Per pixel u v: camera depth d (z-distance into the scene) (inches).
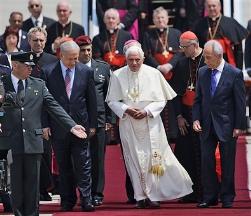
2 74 1592.0
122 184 1855.3
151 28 2154.3
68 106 1627.7
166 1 2466.8
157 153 1653.5
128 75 1667.1
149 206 1657.2
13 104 1466.5
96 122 1642.5
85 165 1620.3
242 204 1683.1
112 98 1667.1
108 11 2064.5
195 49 1717.5
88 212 1600.6
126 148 1662.2
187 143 1732.3
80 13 2338.8
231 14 2337.6
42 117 1626.5
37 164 1477.6
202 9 2255.2
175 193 1664.6
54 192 1814.7
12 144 1465.3
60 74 1638.8
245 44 2023.9
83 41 1704.0
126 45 1692.9
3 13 2380.7
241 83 1644.9
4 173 1481.3
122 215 1553.9
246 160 1942.7
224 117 1642.5
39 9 2172.7
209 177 1647.4
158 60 2026.3
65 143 1624.0
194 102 1667.1
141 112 1646.2
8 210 1652.3
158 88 1663.4
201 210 1601.9
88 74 1641.2
